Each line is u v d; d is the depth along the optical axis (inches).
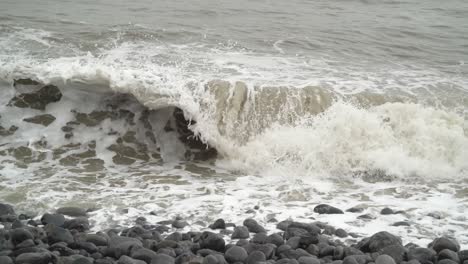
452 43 522.3
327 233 228.1
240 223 240.1
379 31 548.7
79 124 340.5
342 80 393.4
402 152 323.6
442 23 595.5
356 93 363.9
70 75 344.5
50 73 347.9
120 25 498.3
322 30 538.9
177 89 344.5
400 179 310.0
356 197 279.4
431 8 667.4
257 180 302.0
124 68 374.3
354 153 322.7
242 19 561.6
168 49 439.2
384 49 492.7
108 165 316.5
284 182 299.3
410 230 235.3
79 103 347.9
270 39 495.2
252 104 343.6
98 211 250.5
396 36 535.5
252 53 448.8
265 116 339.6
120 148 332.8
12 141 327.0
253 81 368.5
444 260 195.8
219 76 374.3
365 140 329.1
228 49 454.0
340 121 331.6
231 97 344.5
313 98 350.0
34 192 270.8
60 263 186.7
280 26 544.4
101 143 334.0
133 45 443.8
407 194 285.7
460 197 282.7
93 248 204.1
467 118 353.4
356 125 331.3
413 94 375.9
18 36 439.8
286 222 237.3
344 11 631.2
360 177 310.8
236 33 506.0
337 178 309.1
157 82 348.2
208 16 564.7
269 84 364.2
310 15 601.0
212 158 331.3
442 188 296.7
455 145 331.6
